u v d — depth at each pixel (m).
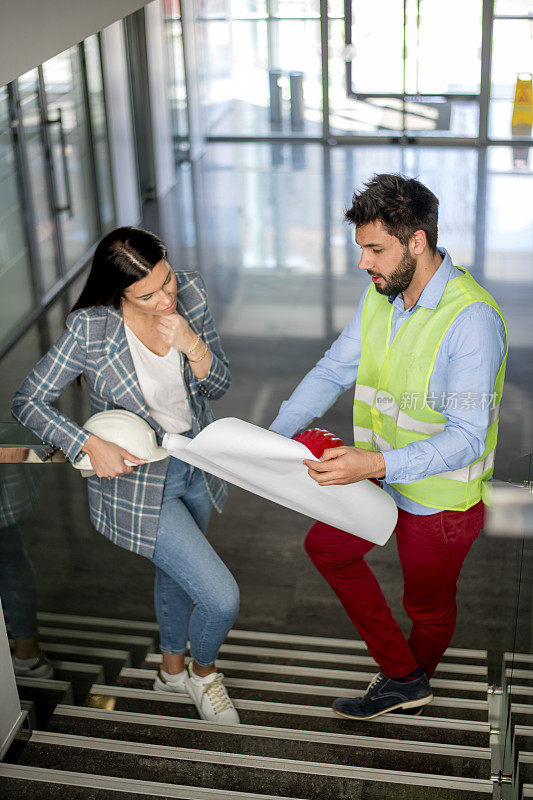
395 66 12.39
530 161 11.66
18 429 2.50
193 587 2.59
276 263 8.75
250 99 13.00
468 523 2.55
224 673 3.58
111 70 8.92
